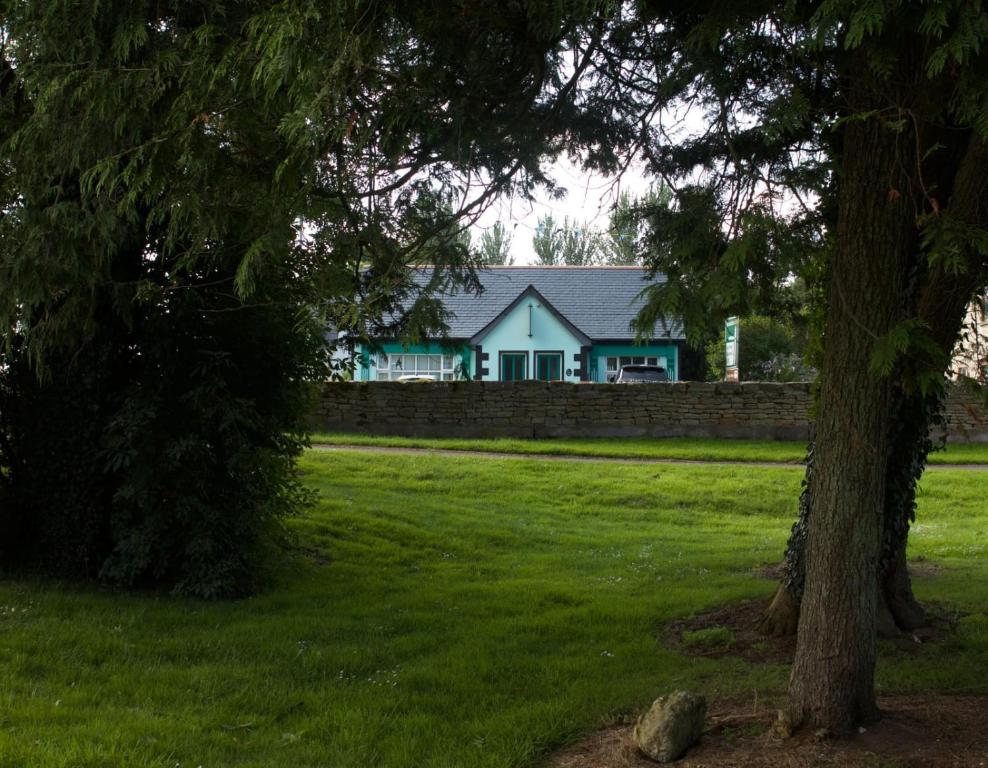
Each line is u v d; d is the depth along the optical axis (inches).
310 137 190.5
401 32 218.1
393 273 221.9
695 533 549.6
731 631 298.0
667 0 225.0
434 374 1359.5
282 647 274.7
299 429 385.7
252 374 368.2
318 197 216.4
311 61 195.0
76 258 240.5
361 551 436.5
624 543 500.4
